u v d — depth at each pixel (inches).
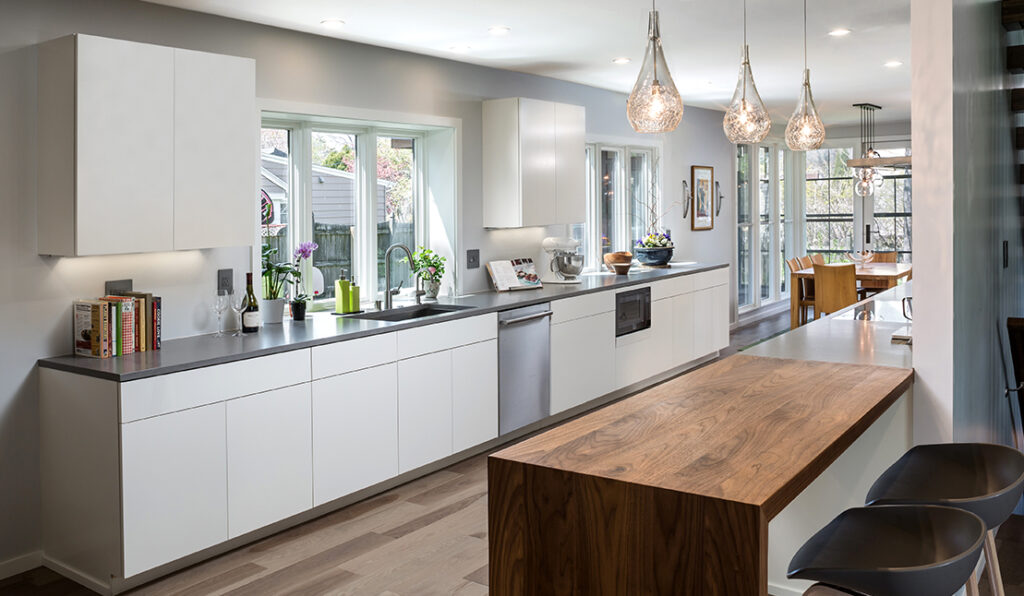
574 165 243.0
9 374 131.4
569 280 246.7
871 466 113.7
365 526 152.3
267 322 168.1
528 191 223.1
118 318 134.3
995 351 151.0
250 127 150.9
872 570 62.4
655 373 265.1
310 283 188.9
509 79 234.2
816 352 129.7
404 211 215.9
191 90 141.3
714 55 219.3
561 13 165.6
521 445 80.3
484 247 228.2
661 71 115.7
